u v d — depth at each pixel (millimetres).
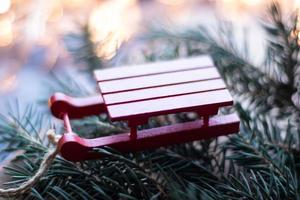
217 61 335
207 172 291
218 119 296
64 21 457
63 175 277
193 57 329
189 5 502
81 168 282
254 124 301
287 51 320
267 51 331
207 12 488
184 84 293
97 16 420
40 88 448
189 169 293
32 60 491
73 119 317
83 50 363
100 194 270
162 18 401
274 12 335
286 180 264
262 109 325
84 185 275
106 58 362
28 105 333
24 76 485
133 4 491
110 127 313
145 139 286
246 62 336
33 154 290
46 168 269
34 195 264
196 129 291
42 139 306
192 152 303
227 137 310
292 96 327
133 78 297
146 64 310
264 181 266
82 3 473
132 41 411
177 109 277
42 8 454
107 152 269
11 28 460
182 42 359
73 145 272
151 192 274
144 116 273
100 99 312
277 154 290
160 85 292
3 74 480
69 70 457
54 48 469
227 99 283
